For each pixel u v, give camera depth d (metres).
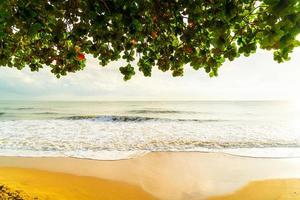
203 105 80.25
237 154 14.39
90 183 9.71
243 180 10.24
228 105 81.81
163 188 9.39
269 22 1.68
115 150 15.03
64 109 56.25
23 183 9.31
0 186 8.34
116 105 80.50
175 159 13.25
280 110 54.12
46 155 13.62
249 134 21.27
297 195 8.73
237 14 2.22
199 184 9.79
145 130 23.05
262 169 11.66
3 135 19.25
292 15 1.55
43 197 7.99
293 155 14.14
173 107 68.44
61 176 10.38
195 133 21.61
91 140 17.89
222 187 9.54
